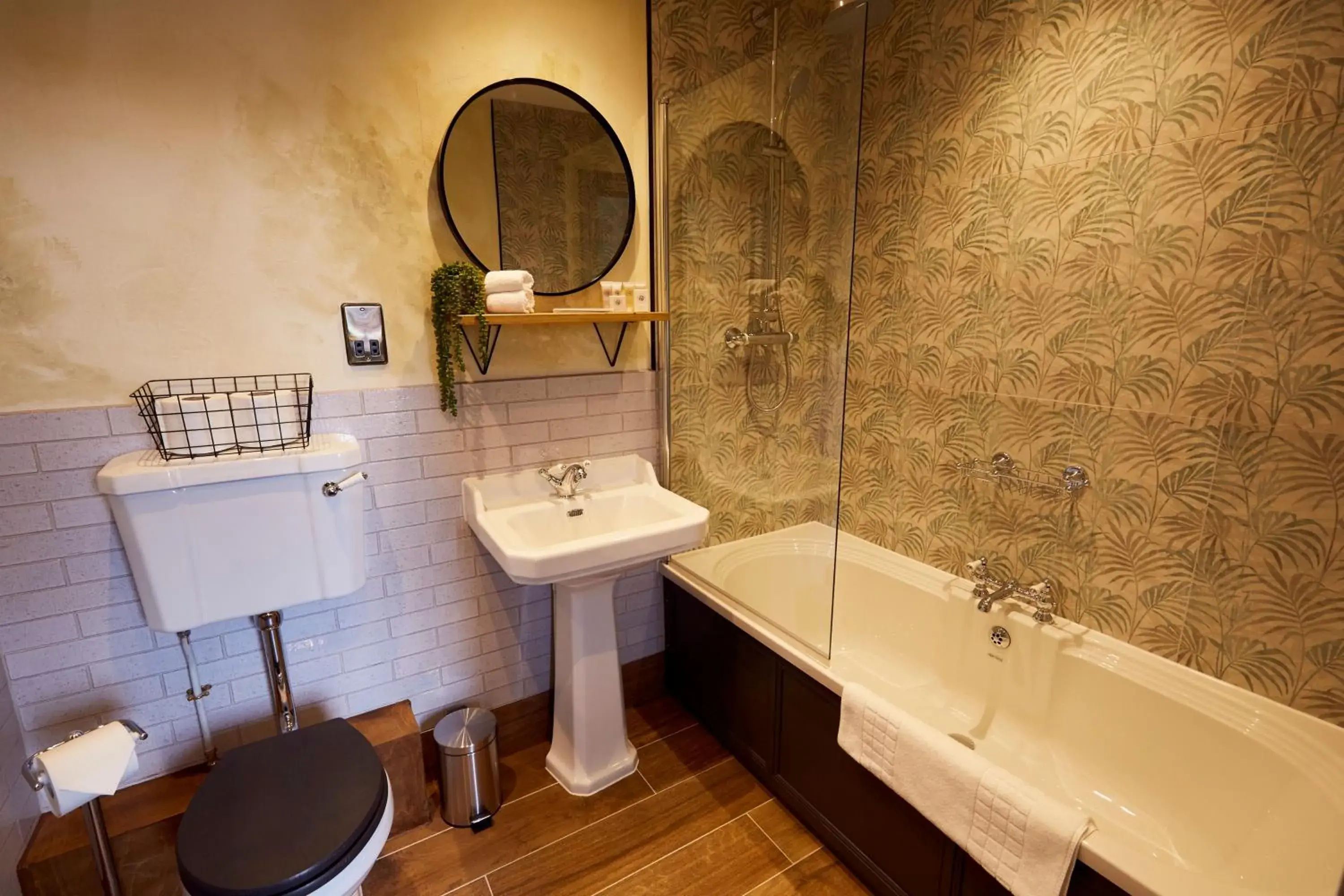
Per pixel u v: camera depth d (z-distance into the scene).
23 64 1.26
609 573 1.80
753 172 1.93
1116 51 1.51
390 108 1.62
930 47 1.95
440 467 1.85
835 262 1.72
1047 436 1.80
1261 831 1.34
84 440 1.42
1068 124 1.63
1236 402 1.41
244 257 1.51
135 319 1.43
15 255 1.31
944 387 2.08
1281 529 1.37
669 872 1.66
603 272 2.03
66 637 1.46
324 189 1.57
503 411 1.92
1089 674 1.70
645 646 2.39
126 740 1.22
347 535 1.57
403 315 1.73
